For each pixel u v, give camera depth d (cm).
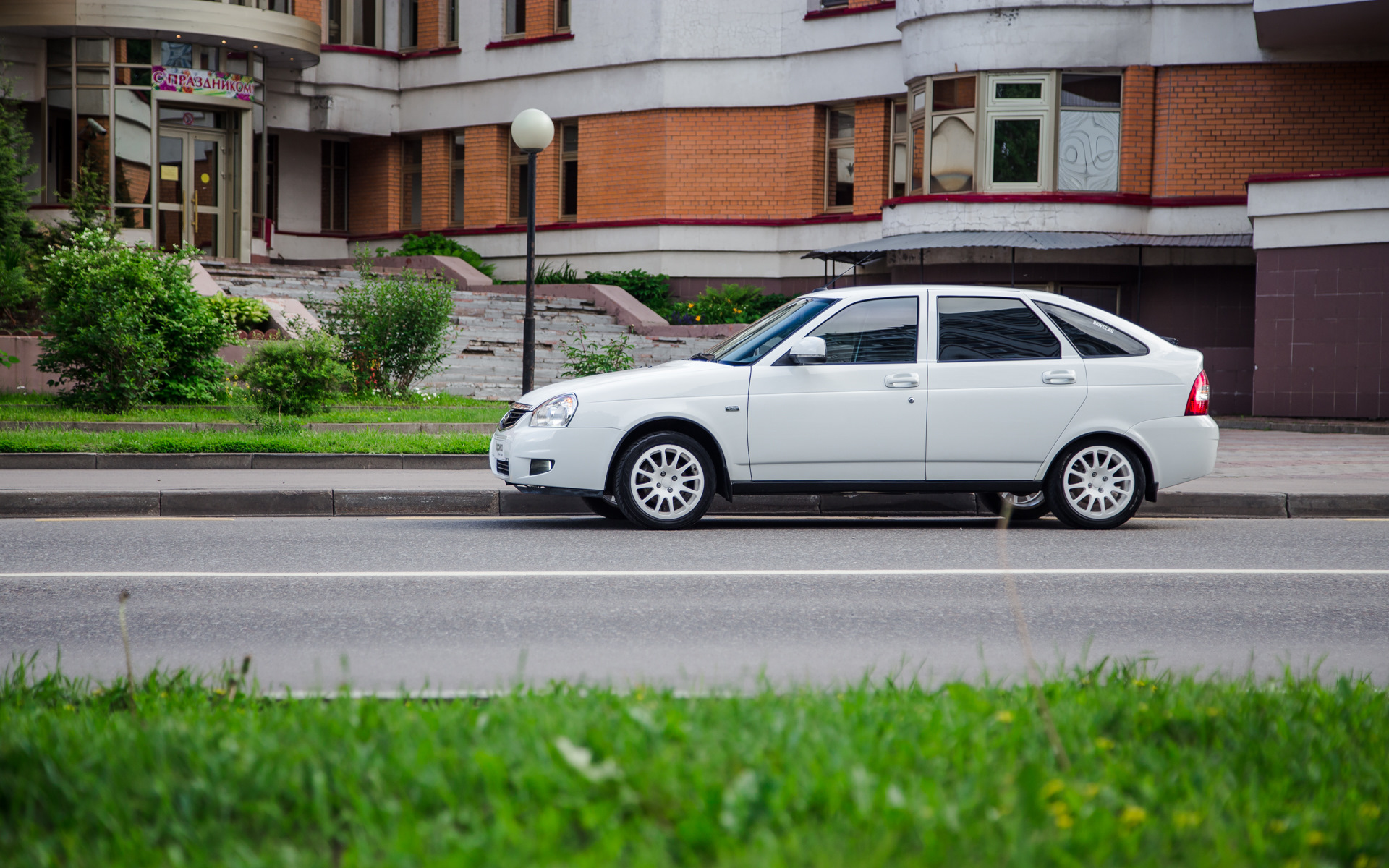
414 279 2106
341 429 1714
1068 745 402
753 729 404
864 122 2936
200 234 3112
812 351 1045
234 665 579
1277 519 1176
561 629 676
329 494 1202
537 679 564
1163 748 408
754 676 568
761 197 3072
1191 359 1096
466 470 1485
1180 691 474
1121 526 1110
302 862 308
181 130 3075
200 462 1476
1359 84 2483
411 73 3541
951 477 1067
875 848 309
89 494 1180
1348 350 2134
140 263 1859
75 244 1916
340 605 739
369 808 334
